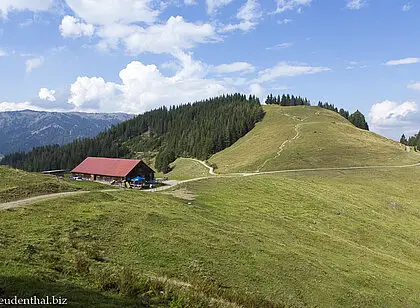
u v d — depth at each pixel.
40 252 21.53
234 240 36.34
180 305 17.16
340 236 52.94
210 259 30.00
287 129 180.38
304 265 34.16
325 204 66.50
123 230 32.06
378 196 82.00
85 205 39.53
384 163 120.19
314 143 144.50
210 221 43.06
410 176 105.00
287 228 49.12
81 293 16.23
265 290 27.41
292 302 26.59
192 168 166.25
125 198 49.25
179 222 38.66
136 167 105.25
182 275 25.64
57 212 34.16
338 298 29.45
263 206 59.62
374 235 56.25
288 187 75.44
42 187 46.88
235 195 66.12
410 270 43.44
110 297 16.58
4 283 15.46
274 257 34.25
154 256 27.86
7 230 25.67
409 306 31.77
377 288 33.84
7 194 40.75
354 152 132.00
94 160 115.19
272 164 125.25
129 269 21.30
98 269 20.64
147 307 16.47
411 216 72.94
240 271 29.36
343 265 38.19
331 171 109.19
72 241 25.84
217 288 24.38
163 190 71.12
